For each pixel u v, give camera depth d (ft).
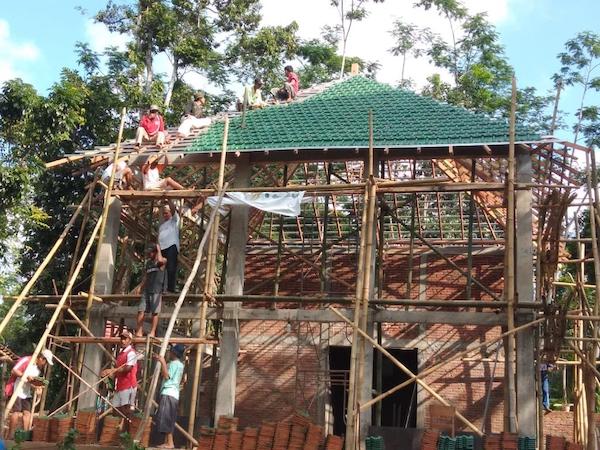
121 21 102.94
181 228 62.34
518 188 46.14
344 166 65.36
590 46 117.39
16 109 70.49
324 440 41.01
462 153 48.93
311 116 57.06
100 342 45.80
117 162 51.44
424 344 60.59
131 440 39.32
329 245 54.54
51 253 49.67
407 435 43.91
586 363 44.50
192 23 109.19
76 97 74.28
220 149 51.67
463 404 58.70
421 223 64.80
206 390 62.39
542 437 41.91
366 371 46.06
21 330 98.43
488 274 60.85
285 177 52.65
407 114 54.95
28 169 67.82
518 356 44.52
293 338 63.05
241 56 110.42
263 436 40.37
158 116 56.75
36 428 42.32
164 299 49.34
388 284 62.54
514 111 45.75
